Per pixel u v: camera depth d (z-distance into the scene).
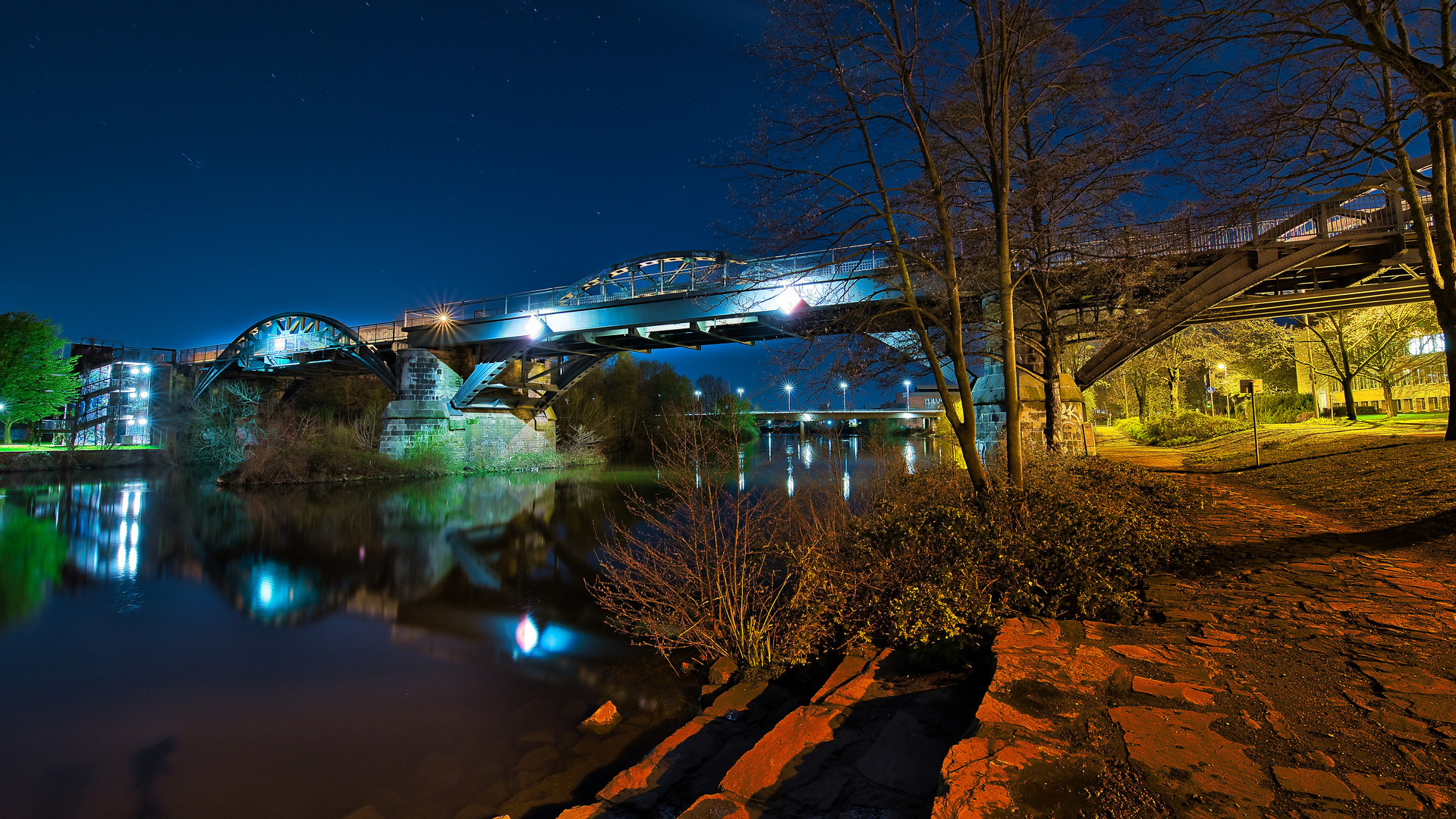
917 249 9.68
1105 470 13.05
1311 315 31.80
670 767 4.96
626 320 37.19
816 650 6.95
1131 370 40.84
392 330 49.72
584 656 9.72
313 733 7.55
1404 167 13.40
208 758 7.02
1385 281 21.80
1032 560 6.08
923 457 25.78
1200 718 3.52
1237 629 5.05
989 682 4.75
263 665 9.97
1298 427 30.28
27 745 7.39
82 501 31.14
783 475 14.80
